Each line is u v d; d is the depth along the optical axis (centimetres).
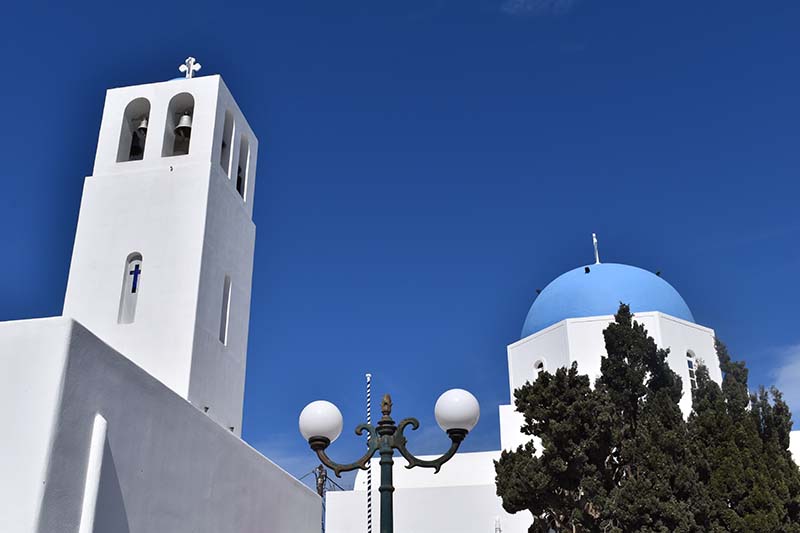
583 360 2655
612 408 1958
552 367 2739
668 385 2162
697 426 2055
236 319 1639
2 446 798
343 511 2673
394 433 928
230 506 1259
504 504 2031
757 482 1927
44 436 798
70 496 816
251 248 1778
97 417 881
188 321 1447
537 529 2070
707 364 2695
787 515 1930
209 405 1469
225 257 1620
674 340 2664
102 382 902
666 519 1789
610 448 1952
